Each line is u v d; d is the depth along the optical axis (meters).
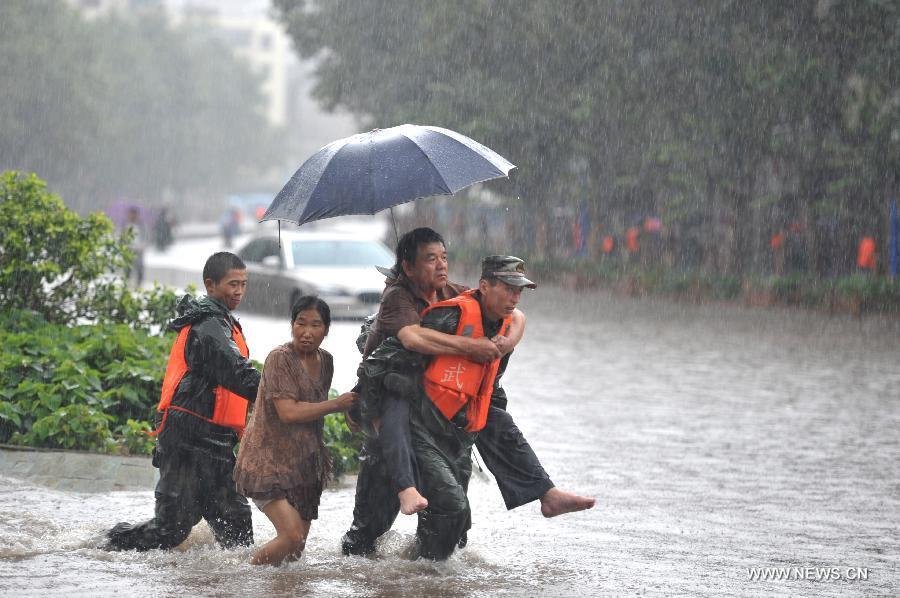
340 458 31.12
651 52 96.06
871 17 84.62
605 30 96.31
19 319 38.28
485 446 22.64
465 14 102.56
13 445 30.94
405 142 21.83
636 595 21.06
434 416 21.47
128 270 41.41
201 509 22.70
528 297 100.94
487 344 21.08
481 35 104.88
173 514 22.47
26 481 28.80
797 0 87.75
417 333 21.08
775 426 40.66
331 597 20.25
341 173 21.50
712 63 92.25
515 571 22.48
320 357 22.14
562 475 32.38
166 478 22.39
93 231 40.31
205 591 20.44
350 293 72.25
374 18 121.19
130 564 22.05
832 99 89.81
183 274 104.38
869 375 54.09
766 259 101.50
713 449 36.50
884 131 86.81
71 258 39.47
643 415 42.59
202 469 22.39
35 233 39.22
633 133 101.88
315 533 24.89
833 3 85.94
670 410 43.78
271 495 21.72
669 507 28.72
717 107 93.88
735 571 22.98
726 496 30.03
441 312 21.25
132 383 33.38
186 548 23.27
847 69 88.56
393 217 22.84
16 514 25.61
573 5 96.44
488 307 21.38
